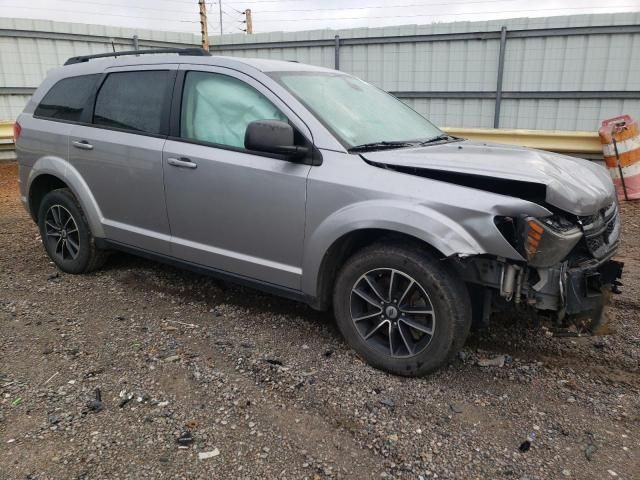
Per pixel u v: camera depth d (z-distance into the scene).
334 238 3.13
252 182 3.42
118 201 4.21
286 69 3.74
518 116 11.04
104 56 4.60
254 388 2.97
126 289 4.41
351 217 3.04
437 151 3.30
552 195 2.76
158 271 4.81
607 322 2.99
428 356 3.01
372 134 3.50
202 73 3.78
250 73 3.56
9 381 3.01
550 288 2.79
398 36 11.58
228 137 3.59
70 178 4.44
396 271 3.04
